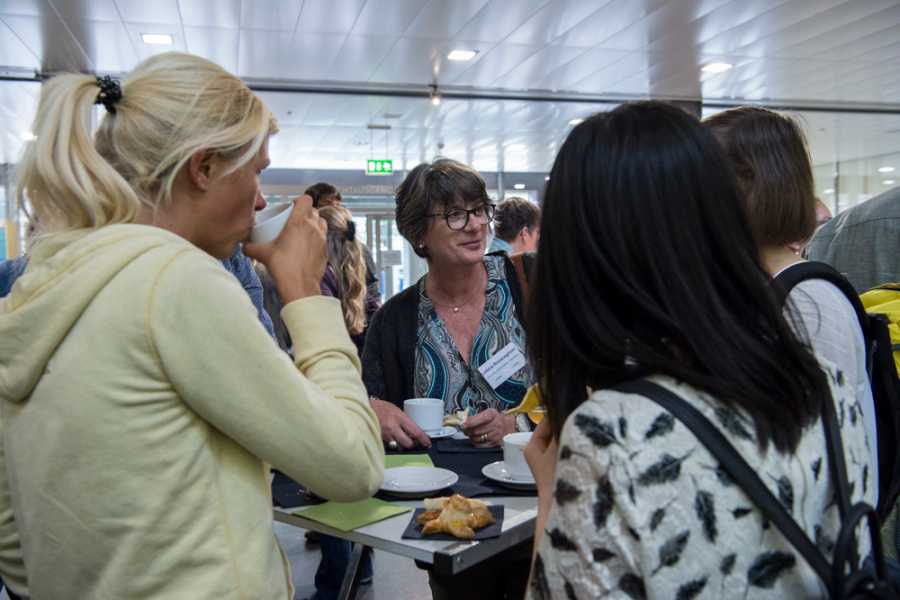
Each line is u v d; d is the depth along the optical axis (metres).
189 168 0.87
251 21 5.04
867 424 1.07
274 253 1.00
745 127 1.20
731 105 8.30
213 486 0.82
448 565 1.00
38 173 0.84
